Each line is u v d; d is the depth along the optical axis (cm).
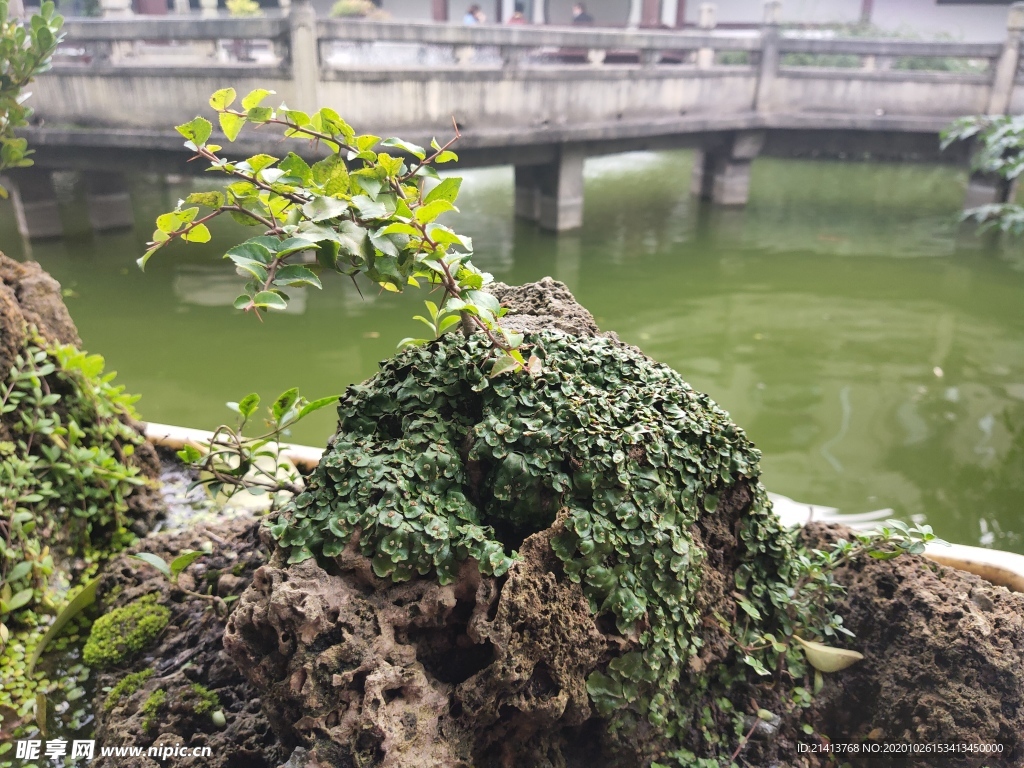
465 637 161
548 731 164
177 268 721
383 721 143
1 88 326
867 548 214
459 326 208
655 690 172
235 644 159
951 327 649
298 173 176
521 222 931
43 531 249
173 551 244
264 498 294
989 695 192
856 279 765
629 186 1179
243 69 647
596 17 1772
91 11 918
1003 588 218
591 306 674
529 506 167
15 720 204
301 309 653
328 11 1620
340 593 156
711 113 994
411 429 175
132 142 673
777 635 200
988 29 1655
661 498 171
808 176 1247
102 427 279
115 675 210
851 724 205
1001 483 423
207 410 477
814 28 1578
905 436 473
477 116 758
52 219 765
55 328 290
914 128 988
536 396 176
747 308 682
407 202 179
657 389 191
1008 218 629
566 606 159
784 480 421
